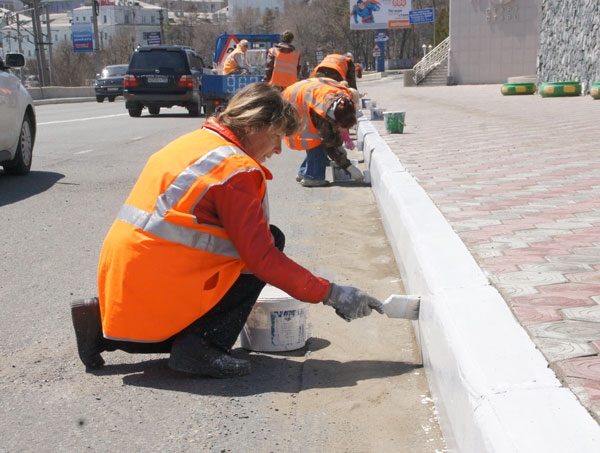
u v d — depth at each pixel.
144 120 20.33
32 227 6.84
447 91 30.48
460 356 2.66
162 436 3.03
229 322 3.60
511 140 9.95
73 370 3.72
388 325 4.35
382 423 3.14
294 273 3.44
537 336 2.82
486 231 4.58
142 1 170.75
